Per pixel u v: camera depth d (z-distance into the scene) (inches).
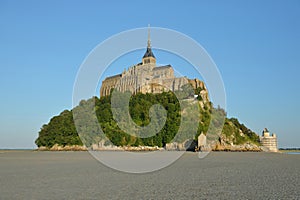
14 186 721.6
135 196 585.9
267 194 597.9
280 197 565.0
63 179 861.8
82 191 645.9
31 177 913.5
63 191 646.5
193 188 682.8
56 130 5054.1
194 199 551.2
